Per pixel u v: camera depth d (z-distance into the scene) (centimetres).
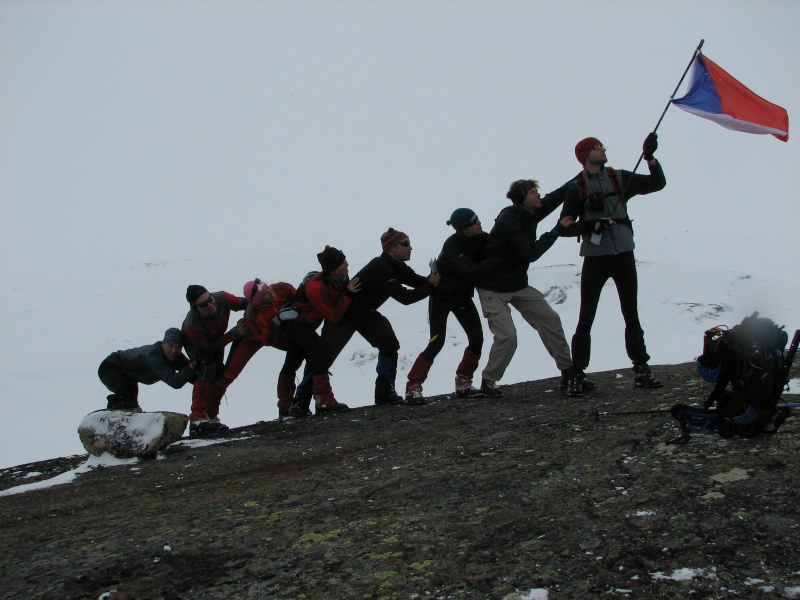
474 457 489
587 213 645
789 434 421
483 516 369
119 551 377
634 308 657
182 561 354
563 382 710
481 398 740
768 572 270
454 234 733
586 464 431
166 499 493
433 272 743
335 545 355
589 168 645
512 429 559
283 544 364
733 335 428
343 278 778
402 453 536
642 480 385
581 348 669
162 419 650
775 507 322
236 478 535
